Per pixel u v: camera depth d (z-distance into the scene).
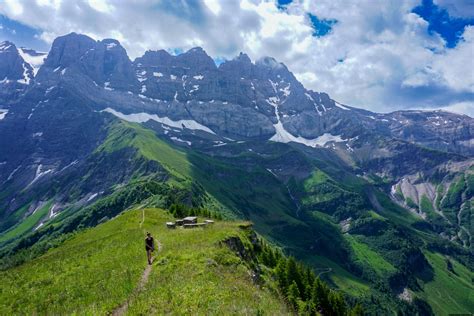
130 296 32.03
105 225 101.12
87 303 33.44
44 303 36.28
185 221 78.62
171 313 26.39
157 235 61.16
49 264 51.34
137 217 99.56
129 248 53.16
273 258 90.62
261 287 40.75
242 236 64.31
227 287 31.64
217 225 73.50
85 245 62.94
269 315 27.97
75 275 43.47
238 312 26.64
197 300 27.98
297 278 88.75
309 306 67.06
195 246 45.59
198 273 34.88
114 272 40.88
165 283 33.00
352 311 113.75
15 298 39.16
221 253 43.16
